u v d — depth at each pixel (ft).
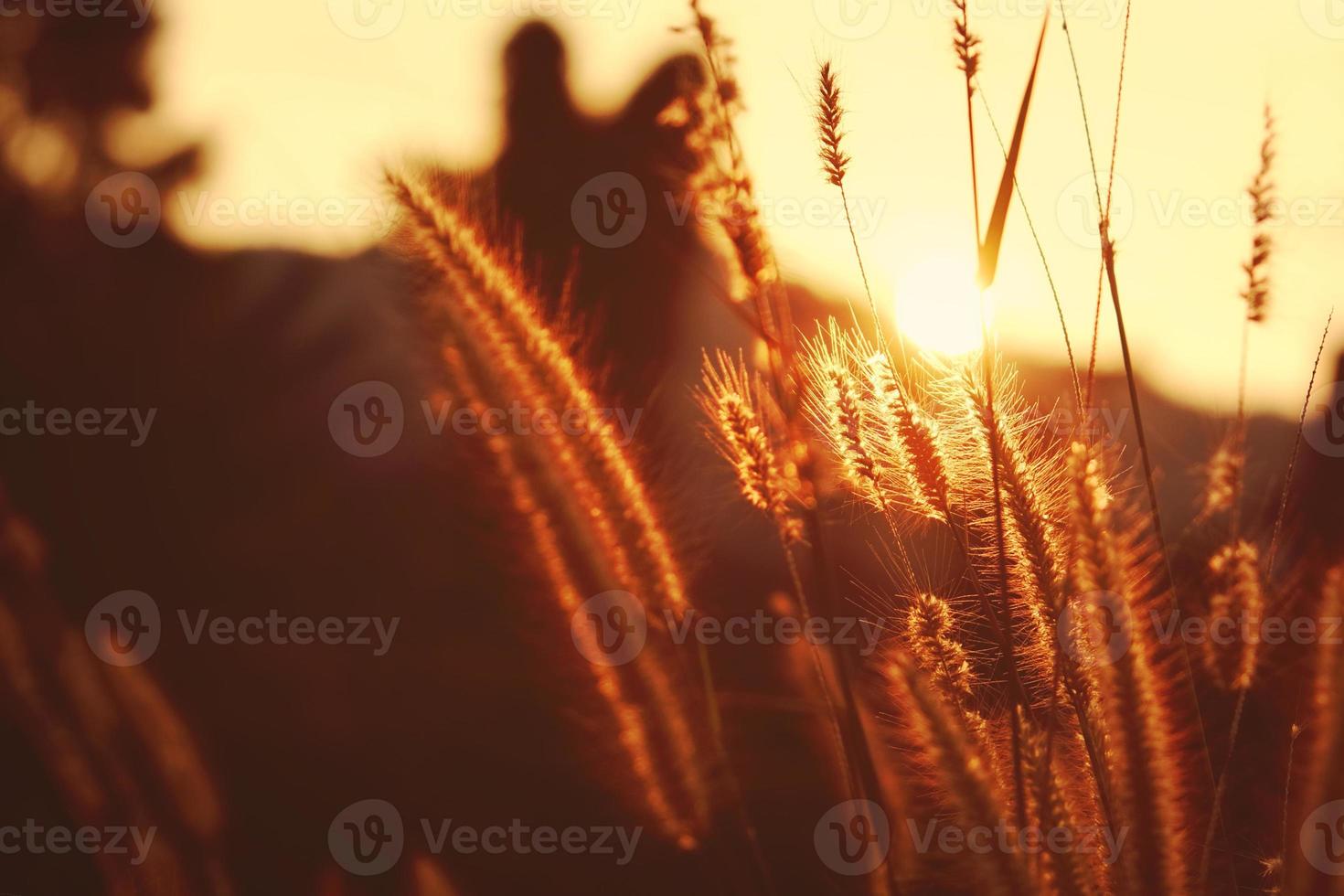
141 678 2.57
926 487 2.59
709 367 2.62
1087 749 2.42
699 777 2.72
